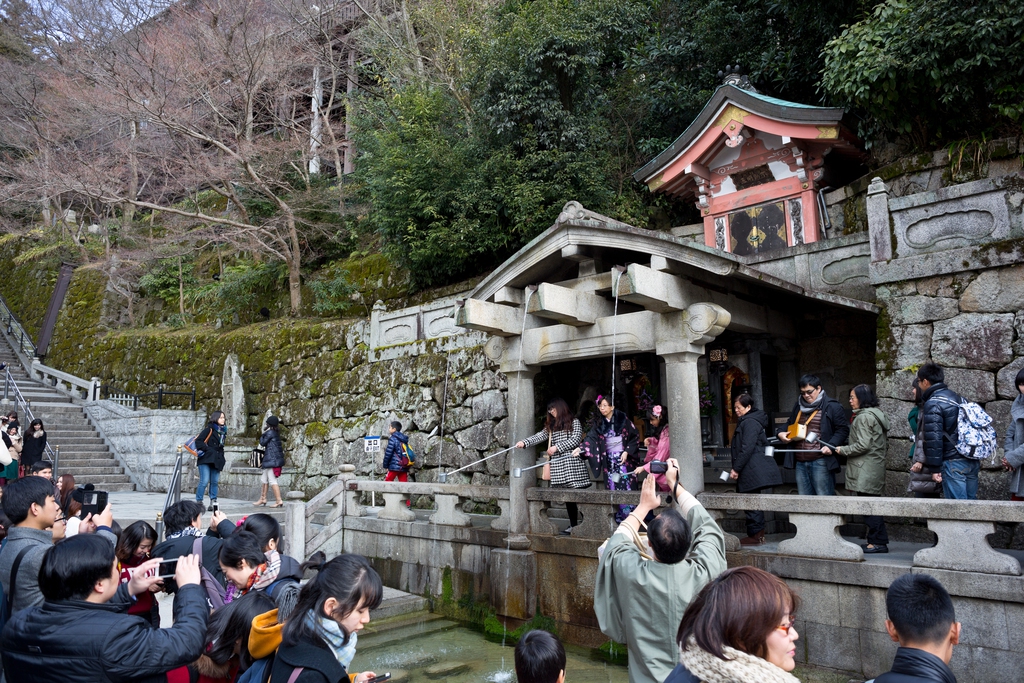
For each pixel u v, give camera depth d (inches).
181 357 716.7
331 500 361.7
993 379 249.8
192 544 151.9
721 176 416.8
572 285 280.2
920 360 268.1
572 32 443.8
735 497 223.1
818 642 201.8
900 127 313.4
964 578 176.1
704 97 482.0
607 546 120.2
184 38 638.5
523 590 269.1
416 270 516.7
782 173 392.8
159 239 765.3
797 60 452.8
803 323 325.1
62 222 936.3
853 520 285.4
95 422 691.4
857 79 303.4
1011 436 210.5
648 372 352.8
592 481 315.3
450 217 492.7
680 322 248.2
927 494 225.1
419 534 321.1
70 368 889.5
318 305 601.0
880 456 228.1
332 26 747.4
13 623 102.7
